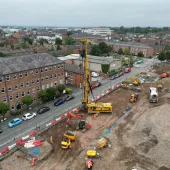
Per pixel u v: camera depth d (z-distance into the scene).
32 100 51.00
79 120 45.75
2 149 35.31
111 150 34.69
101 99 58.62
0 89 47.16
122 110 51.12
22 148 35.41
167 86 68.81
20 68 51.00
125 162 31.67
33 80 54.47
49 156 33.81
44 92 54.97
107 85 71.56
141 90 66.12
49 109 51.47
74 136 37.56
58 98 59.25
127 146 35.69
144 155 33.16
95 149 34.91
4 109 44.06
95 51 125.44
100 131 41.25
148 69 98.19
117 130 41.12
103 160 32.25
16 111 50.25
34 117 47.44
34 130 41.59
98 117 47.53
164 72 90.88
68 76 71.75
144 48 140.12
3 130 41.78
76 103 55.50
